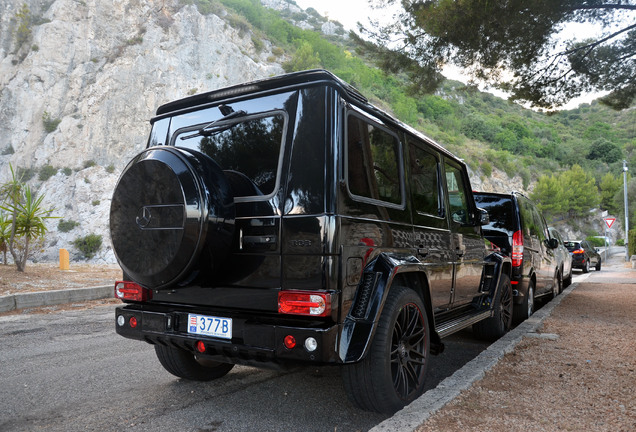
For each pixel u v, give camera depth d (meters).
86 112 65.69
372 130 3.09
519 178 107.19
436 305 3.77
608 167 131.00
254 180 2.85
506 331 5.84
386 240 3.07
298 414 3.05
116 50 69.19
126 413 3.05
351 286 2.64
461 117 140.25
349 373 2.81
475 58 9.56
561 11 8.33
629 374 3.66
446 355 5.02
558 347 4.62
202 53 71.75
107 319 6.80
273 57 93.06
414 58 10.22
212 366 3.80
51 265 15.54
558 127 170.62
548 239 9.02
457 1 8.66
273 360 2.57
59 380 3.80
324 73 2.71
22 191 10.92
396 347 3.03
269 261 2.66
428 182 3.94
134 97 67.19
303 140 2.69
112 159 65.25
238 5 111.12
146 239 2.72
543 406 2.89
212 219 2.61
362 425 2.87
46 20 70.31
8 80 67.88
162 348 3.52
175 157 2.71
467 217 4.85
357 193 2.81
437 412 2.75
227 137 3.07
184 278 2.71
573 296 9.51
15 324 6.37
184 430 2.77
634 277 16.09
